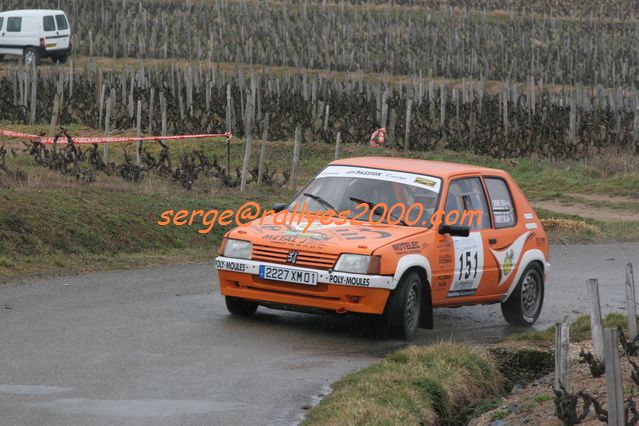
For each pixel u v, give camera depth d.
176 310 27.75
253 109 81.25
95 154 53.41
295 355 23.56
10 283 29.94
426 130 84.62
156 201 44.12
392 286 25.25
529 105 96.88
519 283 29.62
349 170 28.59
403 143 82.69
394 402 19.05
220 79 97.81
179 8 159.75
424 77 136.00
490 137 84.06
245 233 26.70
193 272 34.38
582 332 26.64
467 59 140.50
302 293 25.67
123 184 48.50
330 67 132.00
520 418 19.03
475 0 183.50
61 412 18.14
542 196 69.75
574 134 86.25
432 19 166.50
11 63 116.69
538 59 142.50
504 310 29.81
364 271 25.11
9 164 52.25
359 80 101.75
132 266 34.69
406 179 28.00
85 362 21.70
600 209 65.81
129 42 137.50
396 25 160.50
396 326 25.70
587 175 78.06
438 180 27.94
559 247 47.81
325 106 88.38
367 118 84.81
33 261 33.12
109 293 29.59
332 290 25.33
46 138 60.91
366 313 25.31
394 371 21.09
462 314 31.06
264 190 55.28
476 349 23.42
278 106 88.06
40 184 44.00
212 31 143.25
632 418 17.09
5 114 82.75
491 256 28.59
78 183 46.56
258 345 24.30
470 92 99.56
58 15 116.88
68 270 32.75
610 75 138.00
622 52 148.12
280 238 26.14
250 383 20.80
